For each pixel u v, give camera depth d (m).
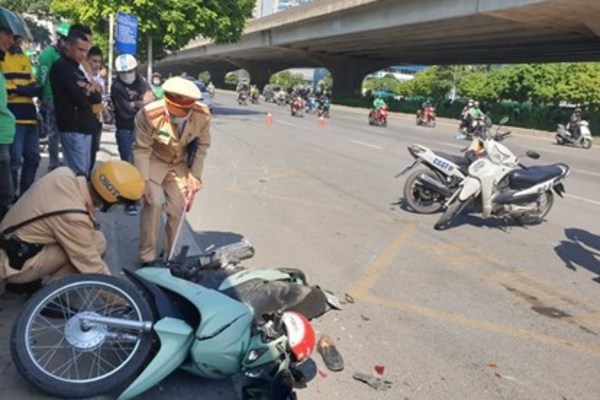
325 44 46.47
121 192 3.46
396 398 3.26
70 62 5.50
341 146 16.48
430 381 3.48
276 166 11.78
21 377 3.05
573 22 24.67
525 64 50.50
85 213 3.39
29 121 6.17
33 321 2.91
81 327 3.01
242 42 56.19
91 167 6.52
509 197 7.34
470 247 6.58
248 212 7.50
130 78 7.27
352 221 7.43
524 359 3.88
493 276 5.60
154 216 4.64
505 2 23.44
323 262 5.63
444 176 7.97
